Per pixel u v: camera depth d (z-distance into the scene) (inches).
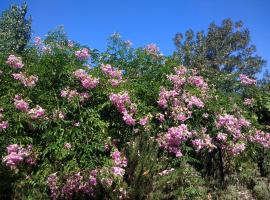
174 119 294.8
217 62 1274.6
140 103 289.0
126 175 245.8
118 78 295.4
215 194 292.2
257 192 304.2
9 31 802.2
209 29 1364.4
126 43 332.8
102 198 240.7
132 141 259.8
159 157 277.6
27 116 259.6
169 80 308.3
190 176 281.0
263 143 331.0
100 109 276.2
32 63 294.5
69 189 244.1
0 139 251.9
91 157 255.8
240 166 327.3
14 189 244.1
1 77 280.8
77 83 281.4
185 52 1299.2
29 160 253.3
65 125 264.2
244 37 1332.4
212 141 308.5
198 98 306.0
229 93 345.4
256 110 369.7
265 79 1150.3
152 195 235.6
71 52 301.1
